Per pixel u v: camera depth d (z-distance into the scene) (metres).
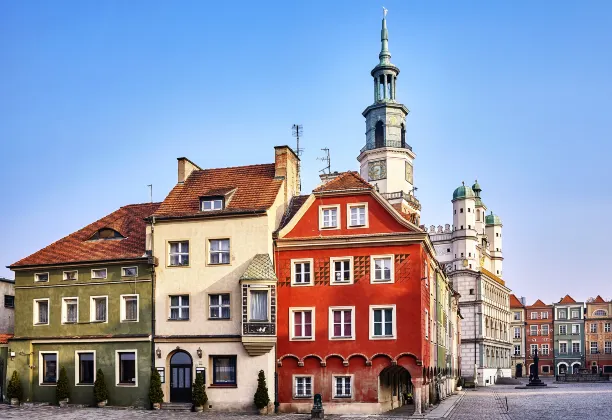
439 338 52.16
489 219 140.62
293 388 39.50
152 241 42.09
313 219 41.25
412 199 96.25
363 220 40.50
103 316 42.31
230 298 40.31
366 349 38.94
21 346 42.81
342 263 40.22
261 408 38.44
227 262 40.91
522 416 40.09
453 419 37.25
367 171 98.81
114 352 41.44
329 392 39.06
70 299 42.97
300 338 39.84
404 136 100.00
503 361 123.38
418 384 38.12
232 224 40.94
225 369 40.12
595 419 38.38
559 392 70.44
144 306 41.41
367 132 100.62
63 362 42.25
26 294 43.84
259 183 43.66
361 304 39.50
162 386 40.41
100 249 43.78
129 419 34.84
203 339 40.12
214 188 44.06
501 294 124.69
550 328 145.62
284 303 40.47
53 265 43.28
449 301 66.00
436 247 117.62
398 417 36.69
